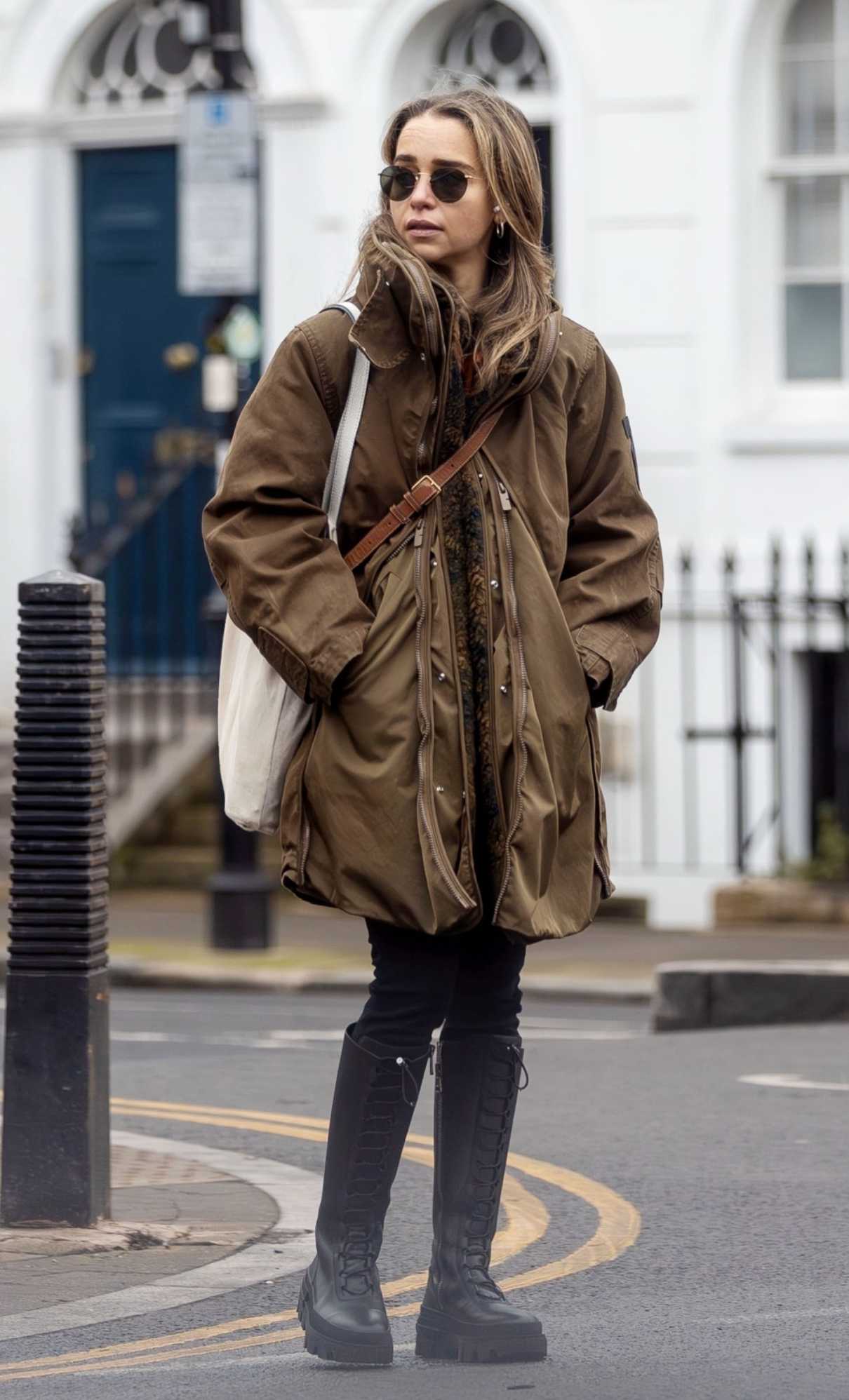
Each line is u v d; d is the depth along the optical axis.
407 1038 10.74
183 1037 23.97
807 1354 11.54
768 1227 14.47
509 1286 13.02
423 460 10.65
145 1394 10.78
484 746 10.48
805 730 35.94
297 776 10.71
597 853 11.00
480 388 10.66
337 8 38.34
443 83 11.38
